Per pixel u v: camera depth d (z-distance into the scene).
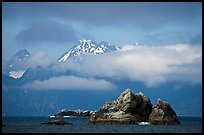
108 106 135.75
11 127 121.81
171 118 130.00
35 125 135.75
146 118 133.62
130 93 131.88
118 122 128.75
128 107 129.62
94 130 107.25
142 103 132.25
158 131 104.31
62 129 111.12
